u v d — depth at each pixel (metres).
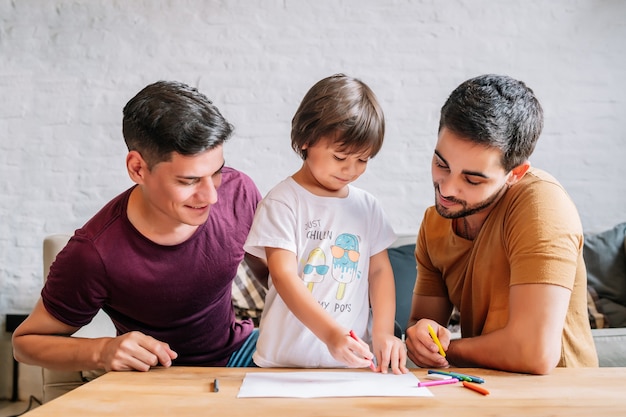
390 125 3.06
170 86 1.17
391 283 1.32
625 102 3.06
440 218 1.41
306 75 3.05
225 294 1.48
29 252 3.04
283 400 0.93
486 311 1.29
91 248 1.26
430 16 3.05
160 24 3.03
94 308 1.31
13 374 2.96
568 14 3.04
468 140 1.13
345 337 1.08
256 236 1.25
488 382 1.04
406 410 0.88
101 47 3.02
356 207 1.32
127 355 1.11
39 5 3.01
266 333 1.28
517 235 1.19
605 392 0.98
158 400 0.93
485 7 3.04
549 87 3.05
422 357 1.22
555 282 1.13
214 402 0.92
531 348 1.11
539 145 3.06
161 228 1.27
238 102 3.05
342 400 0.93
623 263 2.75
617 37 3.04
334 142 1.21
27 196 3.03
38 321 1.29
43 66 3.02
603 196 3.07
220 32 3.04
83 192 3.04
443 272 1.42
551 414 0.87
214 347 1.51
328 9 3.04
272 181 3.06
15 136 3.03
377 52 3.05
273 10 3.04
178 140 1.11
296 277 1.21
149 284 1.31
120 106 3.03
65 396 0.94
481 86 1.17
